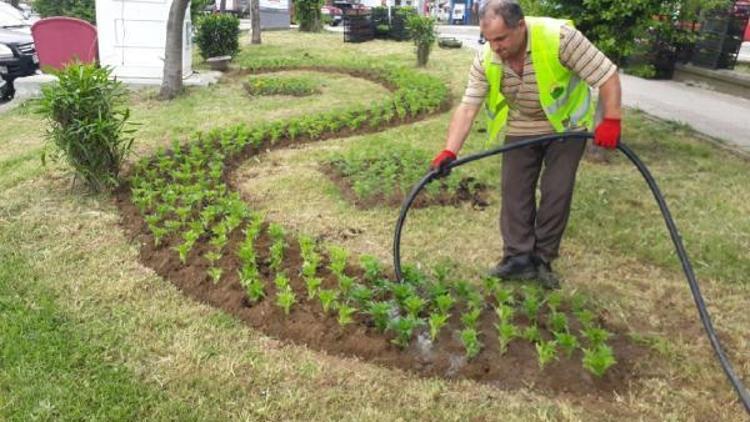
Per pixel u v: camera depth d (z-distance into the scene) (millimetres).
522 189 4105
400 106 9258
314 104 10031
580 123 3852
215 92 10992
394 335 3574
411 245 4844
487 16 3434
